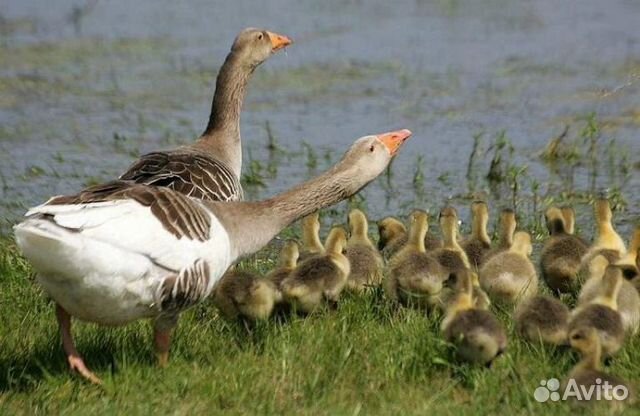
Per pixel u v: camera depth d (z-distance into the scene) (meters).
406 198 20.69
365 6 35.41
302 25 33.06
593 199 20.06
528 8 34.69
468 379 12.02
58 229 10.80
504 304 14.54
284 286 13.88
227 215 12.48
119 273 11.16
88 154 23.14
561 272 15.10
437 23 33.03
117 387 11.88
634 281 13.84
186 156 14.81
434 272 13.99
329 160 22.53
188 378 12.08
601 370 11.46
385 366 12.27
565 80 27.30
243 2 36.09
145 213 11.47
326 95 26.97
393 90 27.12
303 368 12.22
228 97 16.86
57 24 33.31
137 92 27.38
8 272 15.71
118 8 35.44
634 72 27.45
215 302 13.85
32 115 25.73
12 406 11.61
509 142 22.66
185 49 30.83
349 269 14.54
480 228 16.39
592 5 34.75
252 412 11.37
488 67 28.62
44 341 13.14
